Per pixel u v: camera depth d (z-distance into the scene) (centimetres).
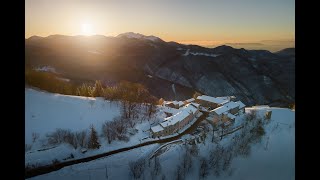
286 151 6488
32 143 7400
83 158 7294
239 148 6669
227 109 9819
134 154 7550
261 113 9475
